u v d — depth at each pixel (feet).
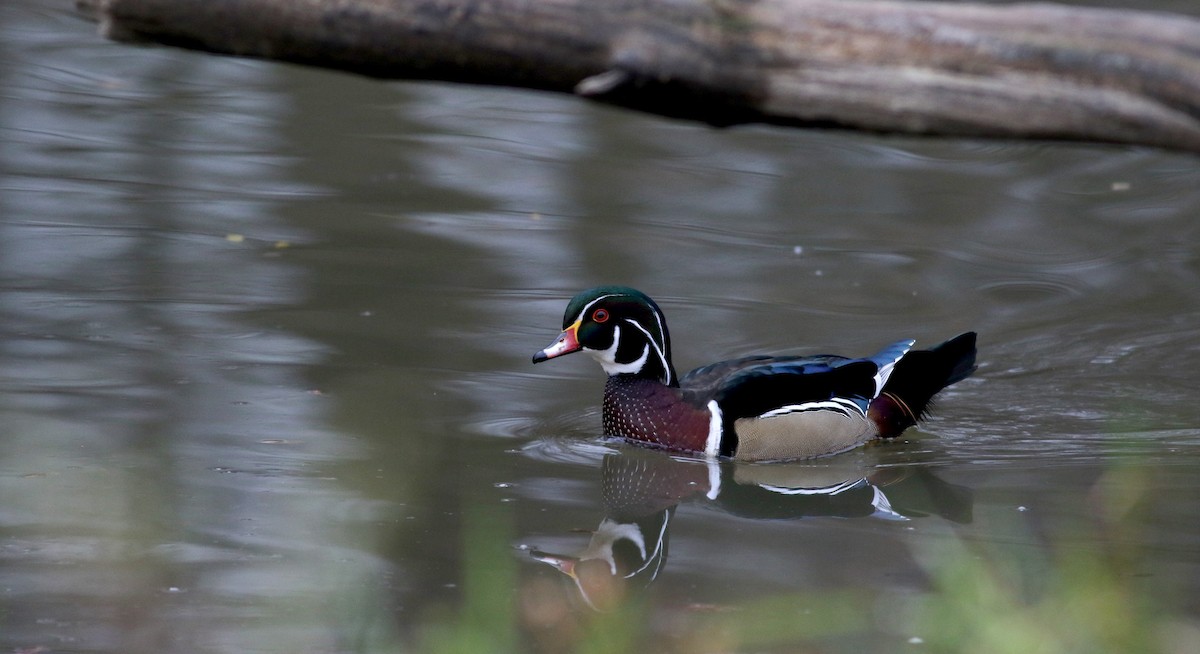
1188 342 49.52
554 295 52.49
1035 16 17.93
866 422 43.19
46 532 32.17
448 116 74.64
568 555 31.94
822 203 64.49
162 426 39.42
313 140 70.03
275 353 45.80
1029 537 32.99
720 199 64.44
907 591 29.63
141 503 33.96
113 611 28.04
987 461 40.29
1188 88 17.35
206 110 73.31
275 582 29.84
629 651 26.84
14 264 52.70
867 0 18.53
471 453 38.99
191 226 57.88
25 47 79.66
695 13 18.19
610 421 42.73
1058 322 51.62
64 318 47.96
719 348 48.42
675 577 30.68
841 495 37.76
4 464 36.22
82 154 65.46
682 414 42.19
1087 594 27.40
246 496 34.76
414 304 50.98
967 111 18.11
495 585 28.73
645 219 61.36
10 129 67.72
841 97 18.31
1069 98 17.79
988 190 66.90
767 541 33.32
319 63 18.63
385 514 33.91
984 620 26.27
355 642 26.68
